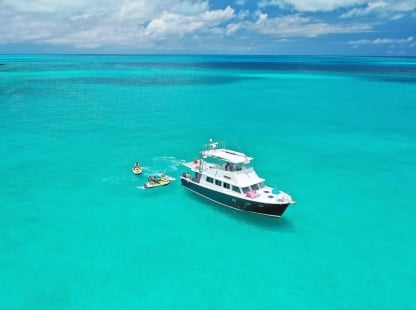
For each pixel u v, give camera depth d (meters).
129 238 29.38
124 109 82.38
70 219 32.16
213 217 33.22
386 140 58.81
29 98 95.25
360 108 87.00
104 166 45.44
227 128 65.94
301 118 75.38
